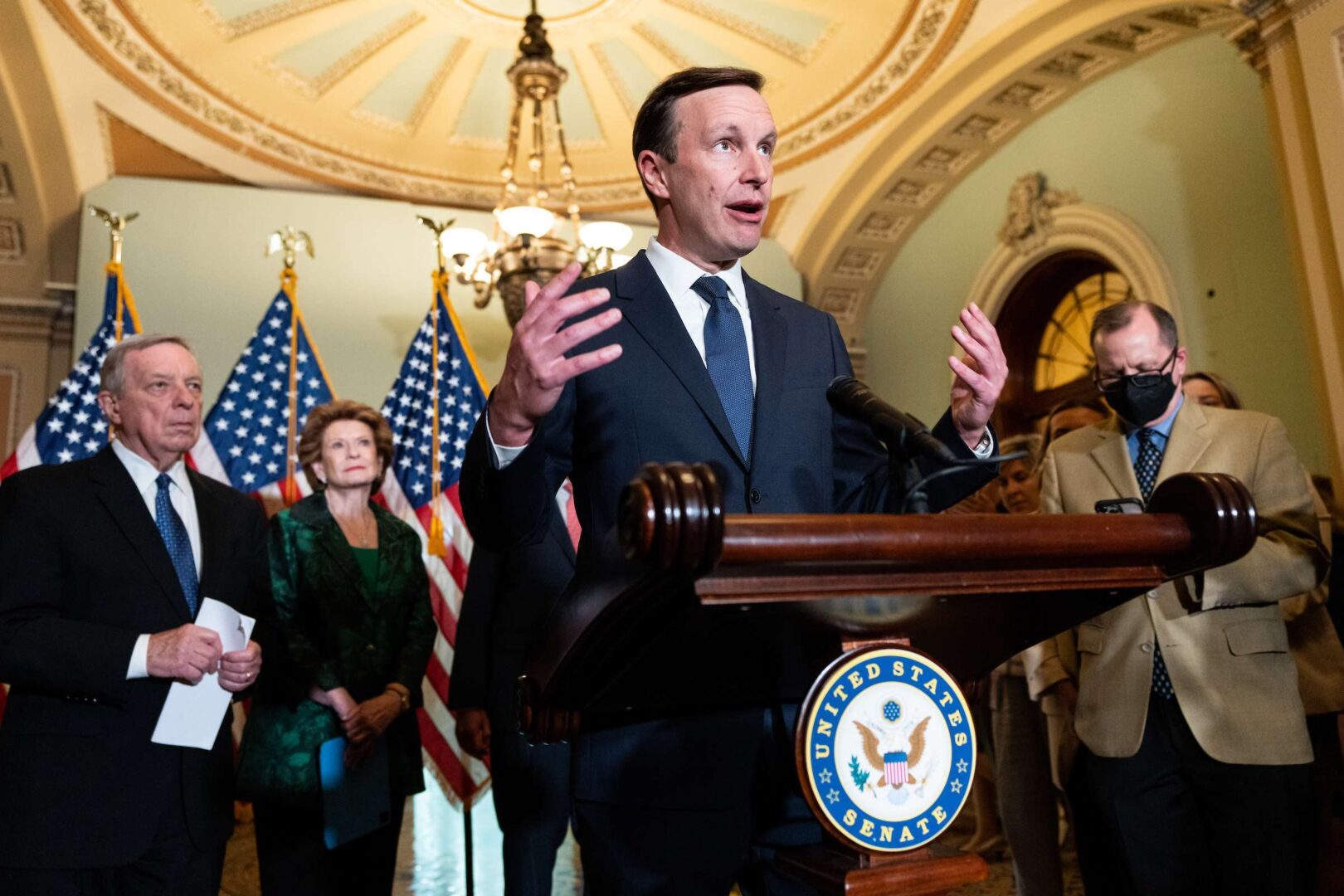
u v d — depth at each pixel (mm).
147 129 6930
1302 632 2328
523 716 1117
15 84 6203
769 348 1335
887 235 8148
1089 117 6449
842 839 891
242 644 1971
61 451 4070
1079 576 929
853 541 787
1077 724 2074
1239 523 939
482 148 7703
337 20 6520
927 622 963
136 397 2090
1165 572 1000
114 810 1819
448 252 5027
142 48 6367
